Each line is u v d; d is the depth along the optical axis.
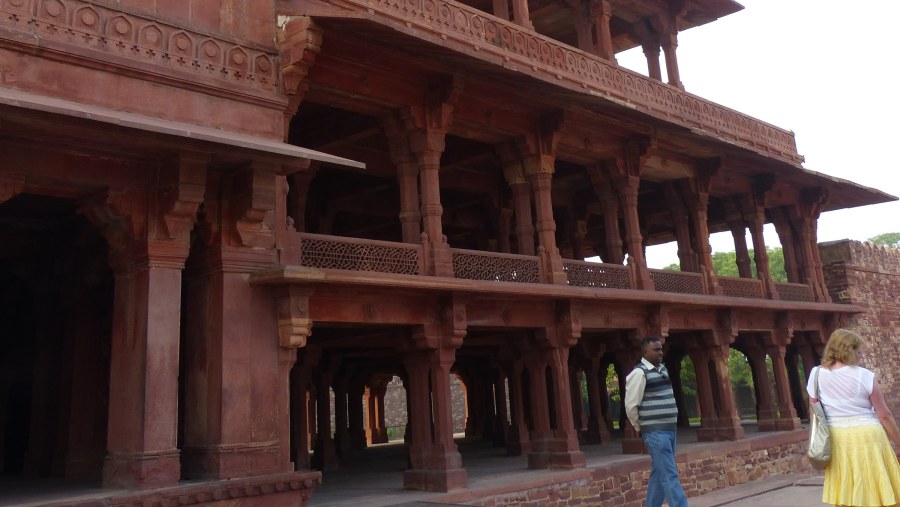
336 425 17.69
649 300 13.21
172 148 7.74
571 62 12.56
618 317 13.23
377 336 12.50
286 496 8.31
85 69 7.56
